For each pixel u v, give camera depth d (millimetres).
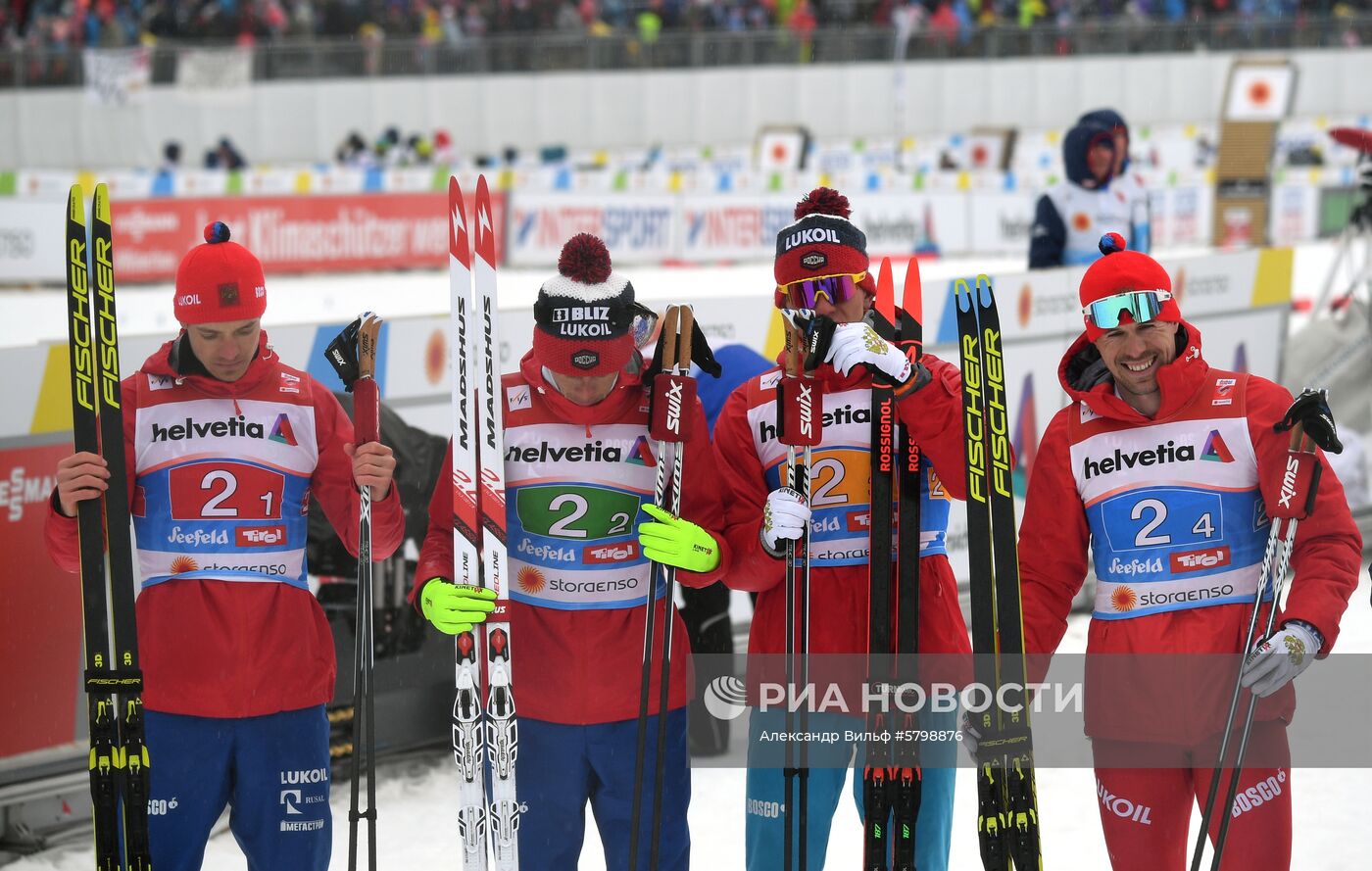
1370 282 30156
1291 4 85062
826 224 11477
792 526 10930
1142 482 10961
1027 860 10875
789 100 82688
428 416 18734
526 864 11664
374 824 11312
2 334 42562
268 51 81875
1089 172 25766
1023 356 22938
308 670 11797
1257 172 62844
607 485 11562
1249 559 10859
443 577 11586
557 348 11031
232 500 11609
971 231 62625
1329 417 10211
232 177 70750
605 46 83188
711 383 18672
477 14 87125
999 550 11016
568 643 11555
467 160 81562
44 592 15242
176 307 11328
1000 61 80875
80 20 84688
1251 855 10750
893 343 11695
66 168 79562
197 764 11438
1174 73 79438
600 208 61344
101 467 11102
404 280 57938
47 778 15250
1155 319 10672
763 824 11805
